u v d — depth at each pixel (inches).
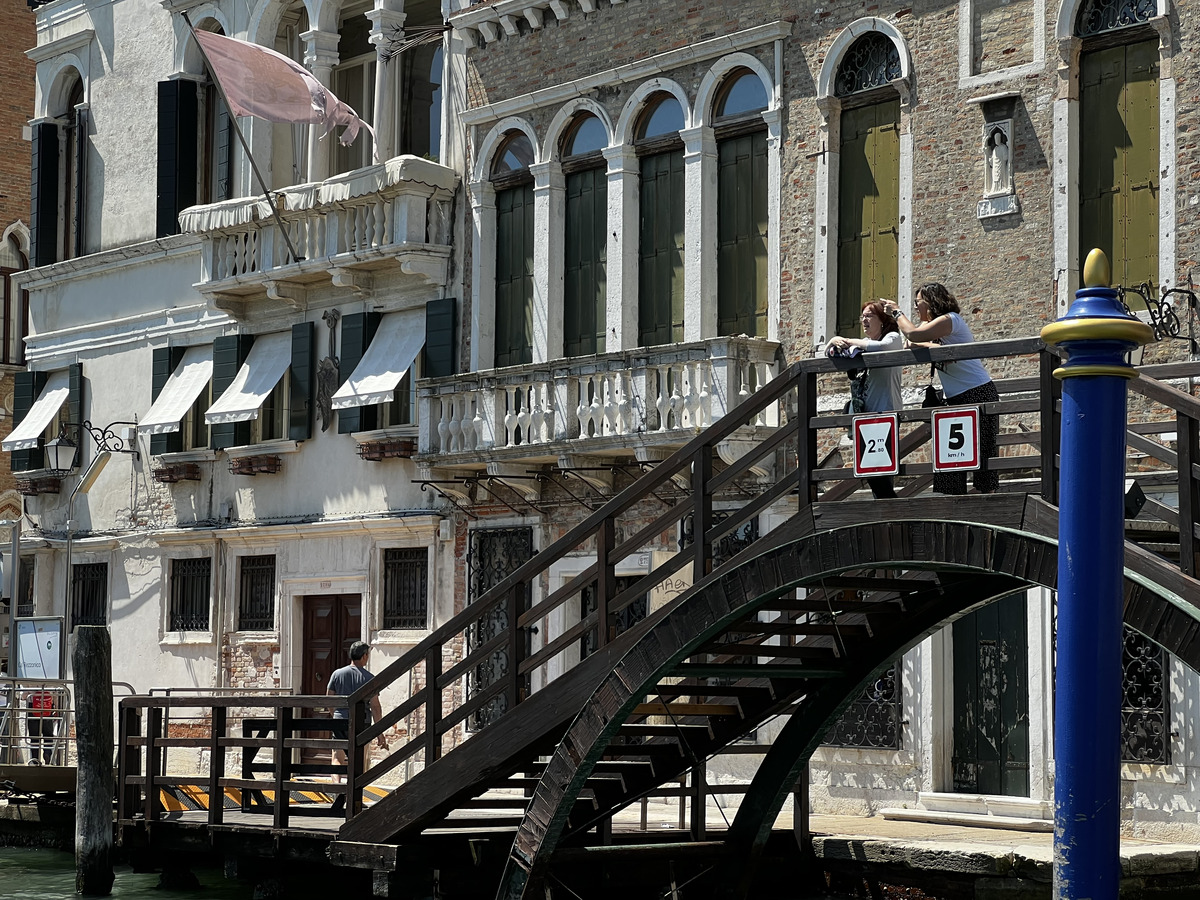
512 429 756.0
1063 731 261.9
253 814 617.9
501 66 813.2
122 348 999.0
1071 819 260.4
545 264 786.8
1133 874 498.6
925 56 658.8
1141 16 605.6
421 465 793.6
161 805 612.1
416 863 516.1
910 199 661.3
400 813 518.0
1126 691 598.9
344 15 914.1
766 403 441.7
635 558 740.7
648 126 757.9
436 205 832.3
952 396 405.4
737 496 701.9
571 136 788.0
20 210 1273.4
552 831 479.8
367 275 856.3
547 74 792.9
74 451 984.3
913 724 657.0
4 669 1059.9
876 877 546.9
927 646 653.9
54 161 1055.6
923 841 543.8
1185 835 577.9
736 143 727.7
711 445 454.6
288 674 887.7
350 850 525.3
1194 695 577.9
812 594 511.8
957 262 646.5
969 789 650.8
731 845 542.0
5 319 1259.8
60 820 724.0
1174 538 413.1
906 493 461.1
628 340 754.2
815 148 691.4
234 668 919.0
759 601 436.8
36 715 841.5
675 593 719.7
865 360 414.9
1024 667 639.1
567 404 735.1
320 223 864.9
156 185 976.3
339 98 916.0
